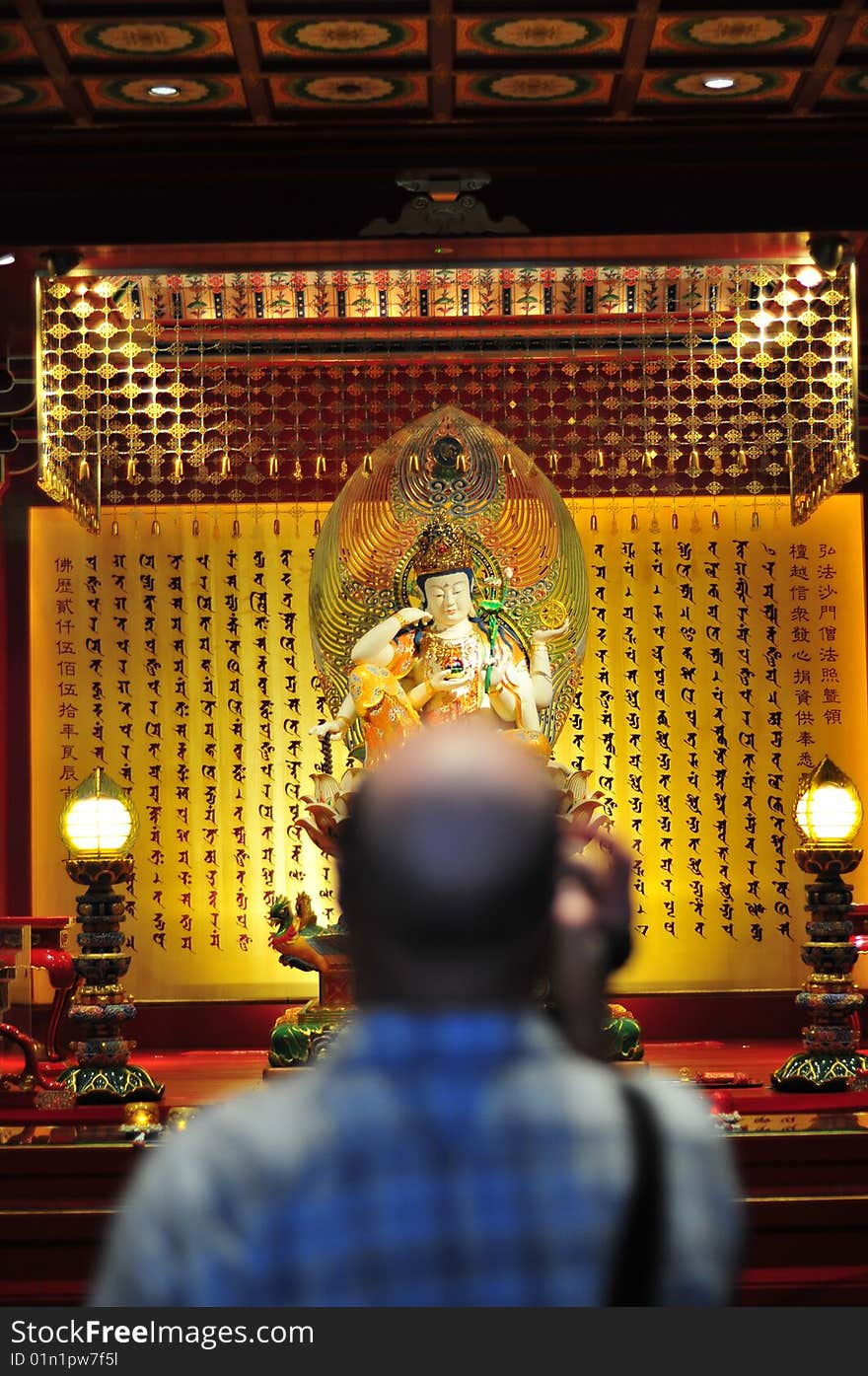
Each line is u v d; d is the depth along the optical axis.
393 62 6.20
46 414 7.51
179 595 9.23
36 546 9.21
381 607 7.95
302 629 9.23
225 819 9.19
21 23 5.81
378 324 8.41
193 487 9.22
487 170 6.89
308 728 9.20
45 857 9.15
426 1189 1.47
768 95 6.54
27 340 8.42
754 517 9.09
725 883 9.19
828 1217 5.55
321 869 9.16
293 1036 7.09
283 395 9.19
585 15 5.83
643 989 9.17
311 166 6.87
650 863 9.20
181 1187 1.47
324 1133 1.49
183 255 7.06
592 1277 1.47
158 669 9.21
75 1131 6.02
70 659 9.20
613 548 9.23
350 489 8.08
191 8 5.75
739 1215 1.57
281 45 6.06
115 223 6.91
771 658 9.21
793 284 7.75
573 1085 1.52
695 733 9.20
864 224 6.90
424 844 1.51
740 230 6.91
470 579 7.84
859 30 5.97
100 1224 5.52
